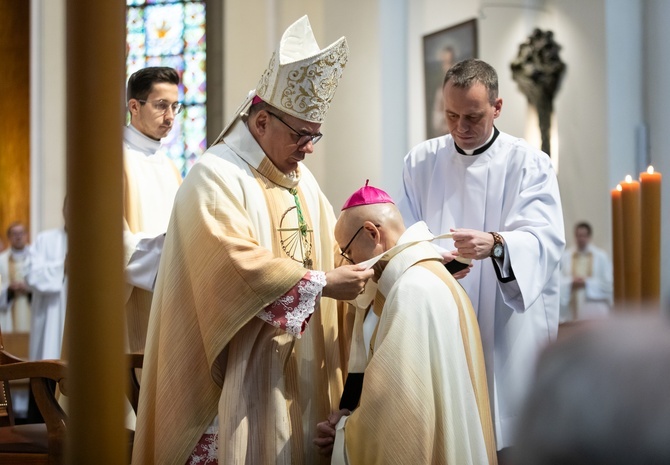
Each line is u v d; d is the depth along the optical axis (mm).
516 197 3285
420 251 2594
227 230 2635
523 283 3016
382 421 2363
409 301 2455
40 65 10367
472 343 2584
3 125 10547
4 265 9195
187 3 9438
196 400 2654
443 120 7938
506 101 8109
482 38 7984
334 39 8586
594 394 794
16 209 10508
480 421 2502
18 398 7316
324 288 2582
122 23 991
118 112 983
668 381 778
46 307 6906
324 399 2877
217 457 2664
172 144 9398
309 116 2770
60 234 7055
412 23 8320
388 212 2682
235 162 2803
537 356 853
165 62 9469
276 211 2824
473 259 2998
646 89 7961
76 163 973
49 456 2828
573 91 8078
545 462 813
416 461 2330
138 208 3666
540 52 8023
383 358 2402
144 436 2738
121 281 988
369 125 8266
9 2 10516
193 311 2676
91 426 971
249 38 9180
